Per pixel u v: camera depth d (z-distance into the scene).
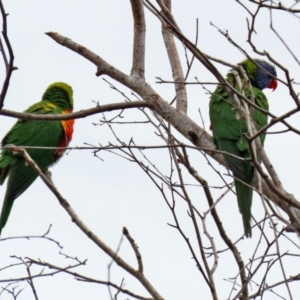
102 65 11.33
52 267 8.35
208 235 8.04
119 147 8.20
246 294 7.67
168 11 8.73
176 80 11.32
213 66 8.02
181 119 10.91
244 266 7.91
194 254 7.83
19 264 8.41
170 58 11.53
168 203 8.30
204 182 8.36
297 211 8.88
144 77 11.19
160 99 11.00
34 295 8.25
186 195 8.10
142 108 9.89
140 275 7.50
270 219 7.05
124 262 7.56
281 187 8.39
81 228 7.68
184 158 8.53
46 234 9.07
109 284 7.38
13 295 8.68
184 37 8.02
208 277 7.61
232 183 10.53
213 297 7.49
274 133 8.23
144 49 11.34
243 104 8.75
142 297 7.70
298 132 7.38
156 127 9.26
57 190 7.82
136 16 11.34
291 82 7.83
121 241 7.61
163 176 8.74
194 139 10.82
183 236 7.99
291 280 8.52
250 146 7.55
